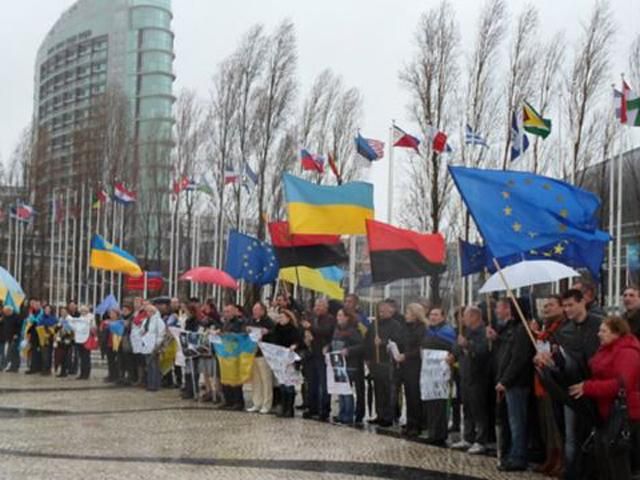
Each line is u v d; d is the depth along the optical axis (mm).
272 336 14992
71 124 66500
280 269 16453
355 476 9391
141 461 10156
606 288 23719
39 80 77188
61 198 46438
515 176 10477
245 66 34969
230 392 15969
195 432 12648
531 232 10219
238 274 17328
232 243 17406
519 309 9438
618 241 20234
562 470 9523
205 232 42219
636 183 27375
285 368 14719
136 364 20062
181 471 9539
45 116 73688
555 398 8258
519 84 26281
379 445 11641
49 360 22828
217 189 36344
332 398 16812
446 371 11844
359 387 14055
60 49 73062
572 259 11266
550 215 10320
